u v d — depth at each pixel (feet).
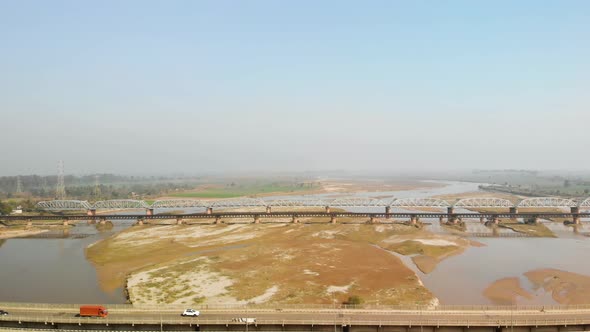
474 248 594.24
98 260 524.11
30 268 488.44
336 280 414.41
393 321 261.44
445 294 383.86
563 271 463.01
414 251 560.20
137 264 493.36
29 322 270.46
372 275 433.48
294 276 427.74
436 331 255.91
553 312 276.00
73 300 366.63
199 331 264.52
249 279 416.67
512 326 253.65
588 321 256.52
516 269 474.90
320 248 567.59
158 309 291.99
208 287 391.65
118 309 290.76
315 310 285.64
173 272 444.14
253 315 279.69
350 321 262.67
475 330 254.88
